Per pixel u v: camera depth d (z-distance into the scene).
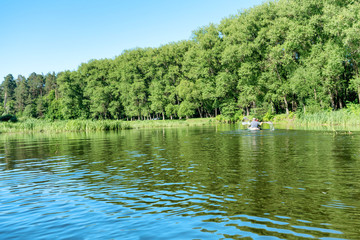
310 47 50.12
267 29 58.44
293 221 5.05
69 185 8.52
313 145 15.09
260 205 5.92
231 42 65.56
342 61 40.78
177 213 5.70
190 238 4.55
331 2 42.50
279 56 53.44
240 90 65.31
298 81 45.34
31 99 154.88
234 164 10.53
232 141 19.11
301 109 51.31
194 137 24.14
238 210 5.70
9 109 147.00
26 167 12.17
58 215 5.94
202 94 74.44
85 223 5.43
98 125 48.69
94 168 11.17
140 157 13.59
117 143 21.66
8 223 5.59
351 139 17.17
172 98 85.38
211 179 8.35
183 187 7.62
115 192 7.49
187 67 84.75
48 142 25.44
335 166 9.47
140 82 90.31
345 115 32.38
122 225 5.24
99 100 98.19
